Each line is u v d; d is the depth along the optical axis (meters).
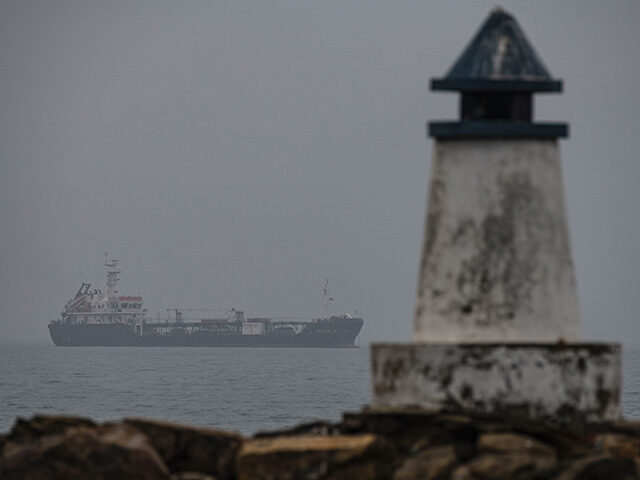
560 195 45.19
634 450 41.94
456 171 44.97
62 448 45.53
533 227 44.31
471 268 44.41
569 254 45.19
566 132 44.75
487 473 40.00
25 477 45.75
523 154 44.53
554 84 44.81
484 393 42.50
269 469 41.78
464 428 42.28
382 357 44.59
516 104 45.12
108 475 45.31
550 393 42.41
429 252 45.59
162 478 45.53
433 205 45.72
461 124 44.50
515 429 41.94
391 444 42.72
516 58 45.16
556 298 44.34
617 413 43.91
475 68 45.09
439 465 40.72
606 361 43.12
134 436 46.53
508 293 44.03
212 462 47.28
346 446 41.38
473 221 44.56
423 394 43.28
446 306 44.72
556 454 41.34
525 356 42.38
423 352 43.28
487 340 44.06
